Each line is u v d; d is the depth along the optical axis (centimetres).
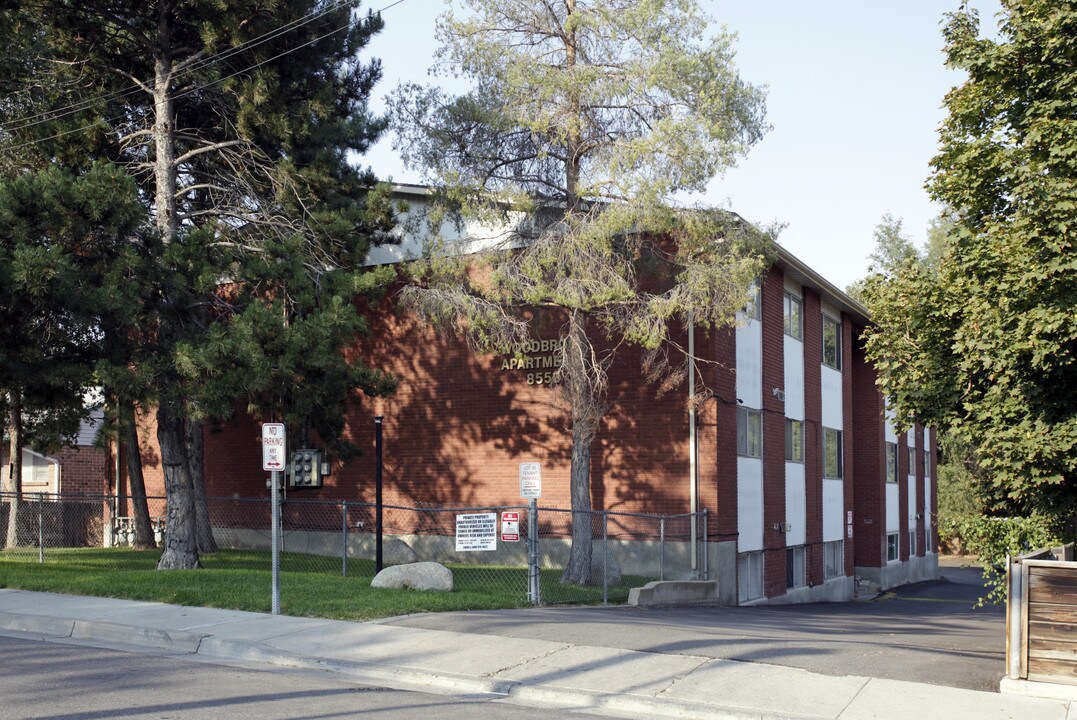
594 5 1989
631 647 1220
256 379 1731
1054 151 1223
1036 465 1252
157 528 2853
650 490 2317
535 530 1680
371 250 2631
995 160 1309
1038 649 1033
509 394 2531
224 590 1581
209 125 2295
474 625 1359
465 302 1958
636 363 2361
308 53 2231
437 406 2617
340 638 1268
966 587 4100
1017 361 1238
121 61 2214
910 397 1448
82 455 3359
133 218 1753
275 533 1457
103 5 2072
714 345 2295
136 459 2556
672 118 1897
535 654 1182
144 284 1805
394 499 2648
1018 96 1338
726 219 1955
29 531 2734
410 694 1035
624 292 1886
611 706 1003
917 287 1434
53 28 2103
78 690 979
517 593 1759
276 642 1241
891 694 1014
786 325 2891
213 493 2891
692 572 2241
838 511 3325
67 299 1661
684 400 2305
